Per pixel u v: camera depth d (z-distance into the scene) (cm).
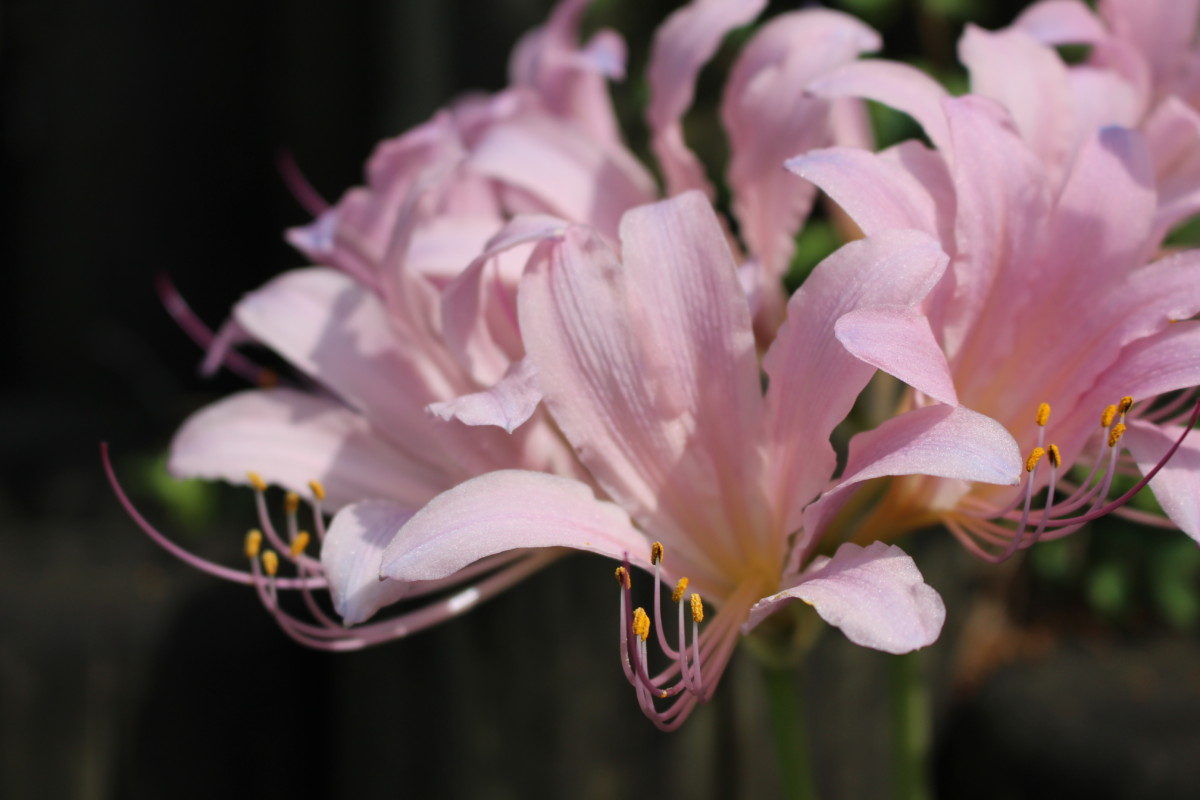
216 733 117
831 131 64
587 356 62
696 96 122
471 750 109
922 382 59
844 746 120
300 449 66
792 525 62
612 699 109
